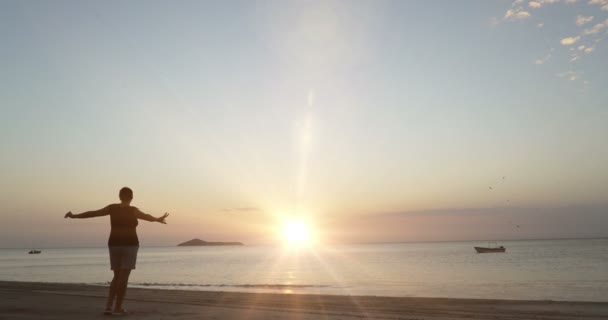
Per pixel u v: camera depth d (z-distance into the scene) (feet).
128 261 23.41
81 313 24.73
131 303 30.96
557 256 322.75
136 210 23.70
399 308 34.53
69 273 174.09
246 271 183.73
